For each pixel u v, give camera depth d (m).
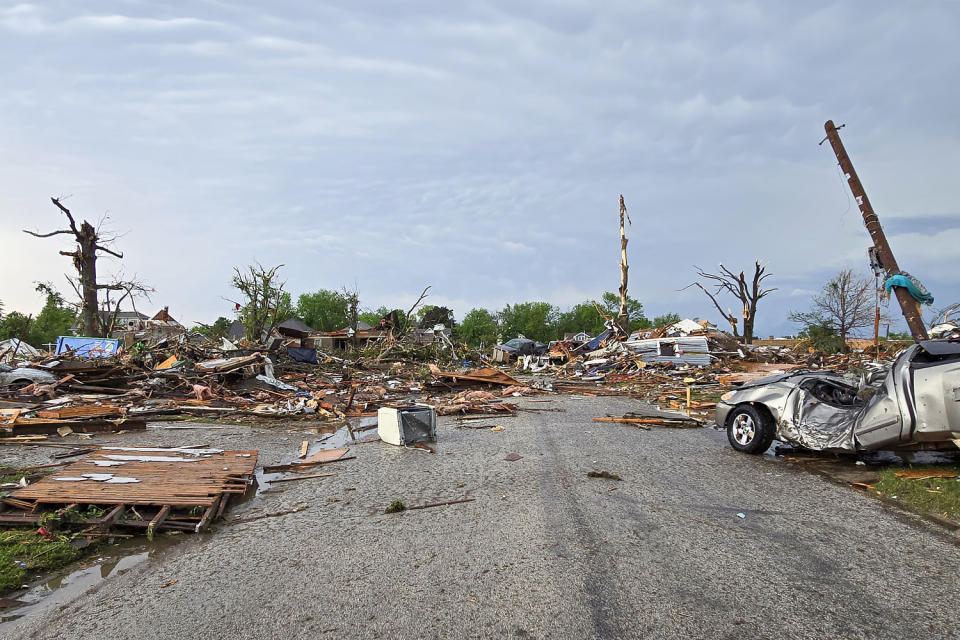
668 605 3.56
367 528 5.22
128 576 4.28
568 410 14.90
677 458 8.18
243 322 39.06
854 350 32.03
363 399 17.50
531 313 87.00
